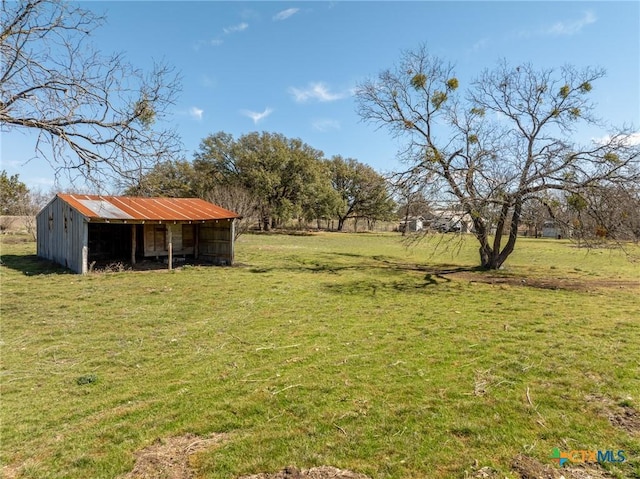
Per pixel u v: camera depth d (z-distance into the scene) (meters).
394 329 6.67
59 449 3.14
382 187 13.95
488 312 7.96
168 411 3.76
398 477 2.71
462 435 3.25
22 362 5.11
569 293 10.23
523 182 12.23
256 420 3.57
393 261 18.12
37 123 4.27
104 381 4.52
